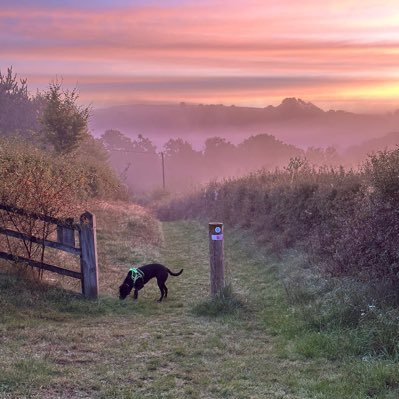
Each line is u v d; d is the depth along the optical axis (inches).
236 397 193.8
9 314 289.6
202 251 661.9
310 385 205.5
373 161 352.8
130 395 189.2
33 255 377.4
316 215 505.7
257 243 617.0
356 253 349.1
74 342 256.2
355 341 246.7
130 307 359.9
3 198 352.8
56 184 380.8
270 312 334.6
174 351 251.0
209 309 345.7
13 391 182.4
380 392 194.2
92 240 353.7
